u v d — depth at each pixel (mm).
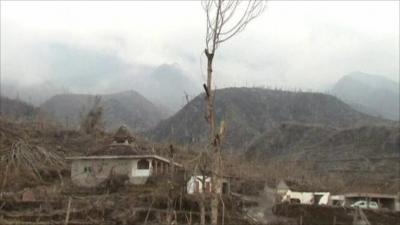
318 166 151750
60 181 73500
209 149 20312
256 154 138375
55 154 86750
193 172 33156
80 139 103312
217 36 20078
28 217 48719
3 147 78750
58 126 110062
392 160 146250
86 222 47594
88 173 74500
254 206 69062
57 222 46312
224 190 63094
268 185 85000
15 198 56250
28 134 94688
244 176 82250
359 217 62906
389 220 65688
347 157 154750
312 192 91875
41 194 60156
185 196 41406
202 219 23312
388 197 88938
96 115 116500
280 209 67312
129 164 74375
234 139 145750
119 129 79312
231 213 52188
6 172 64562
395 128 161750
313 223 64875
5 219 46812
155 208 53000
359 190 100812
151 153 74438
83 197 58500
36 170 74375
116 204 54344
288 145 177000
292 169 119750
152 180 70750
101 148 77375
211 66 20094
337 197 89062
